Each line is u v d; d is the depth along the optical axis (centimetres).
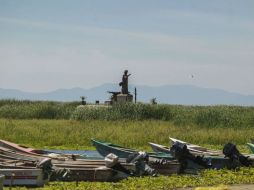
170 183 2503
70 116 6256
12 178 2230
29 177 2350
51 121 5594
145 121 5516
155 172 2753
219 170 2992
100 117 5950
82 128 4834
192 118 5525
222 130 4994
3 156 2791
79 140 4325
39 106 6600
